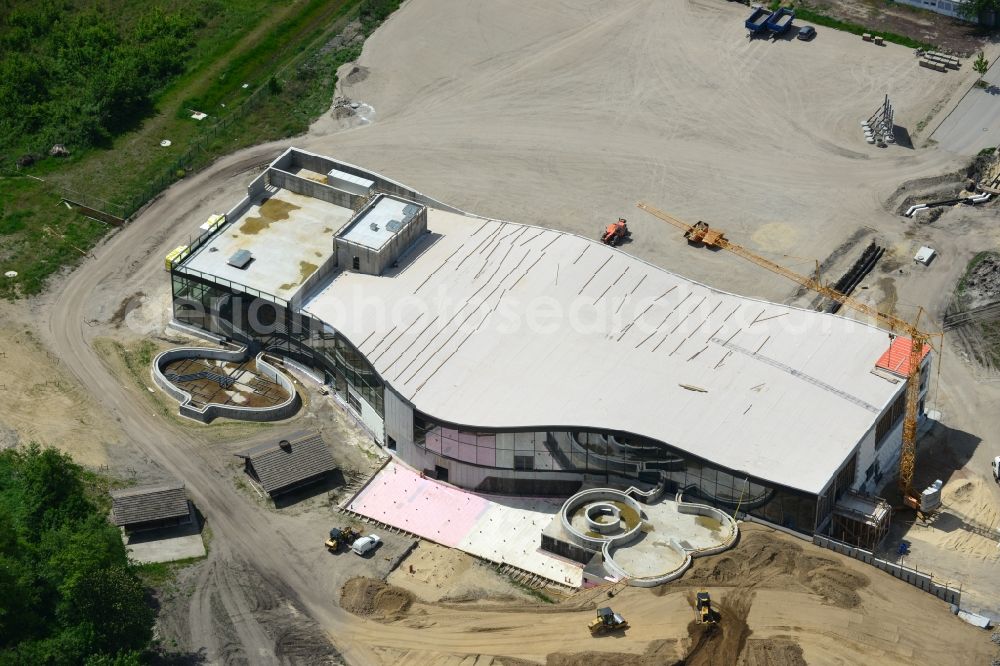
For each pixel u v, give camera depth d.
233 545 143.62
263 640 132.38
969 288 177.38
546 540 141.75
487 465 148.88
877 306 175.00
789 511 138.75
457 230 174.00
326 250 171.38
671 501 144.38
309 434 153.25
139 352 170.75
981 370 166.25
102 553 130.12
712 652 126.44
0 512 134.50
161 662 130.00
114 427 159.00
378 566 141.12
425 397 149.38
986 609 133.38
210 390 165.00
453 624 133.50
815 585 133.12
